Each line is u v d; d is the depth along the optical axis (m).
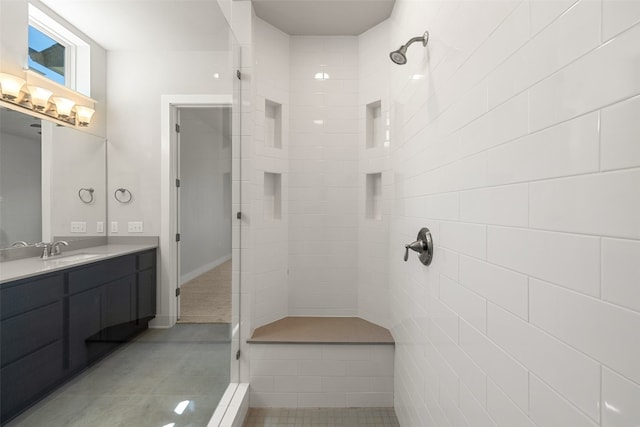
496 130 0.68
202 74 1.88
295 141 2.22
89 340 1.49
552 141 0.50
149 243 1.82
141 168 1.88
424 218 1.23
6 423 1.17
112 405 1.50
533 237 0.55
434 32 1.10
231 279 1.88
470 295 0.81
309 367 1.82
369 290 2.15
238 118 1.91
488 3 0.72
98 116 1.82
